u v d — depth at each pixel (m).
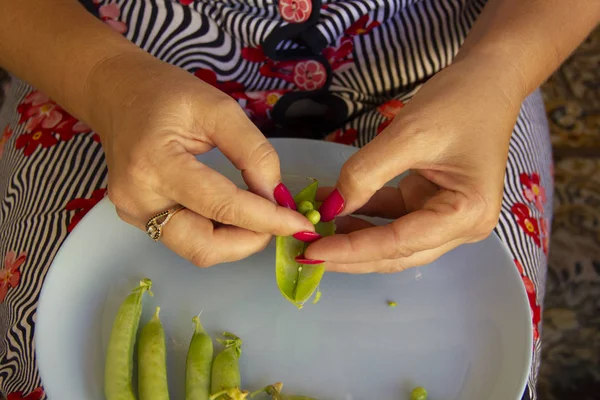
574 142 0.90
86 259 0.41
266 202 0.36
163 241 0.39
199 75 0.49
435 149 0.37
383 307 0.41
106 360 0.38
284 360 0.40
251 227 0.37
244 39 0.47
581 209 0.84
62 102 0.43
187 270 0.42
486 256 0.41
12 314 0.43
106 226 0.42
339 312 0.41
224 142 0.37
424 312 0.41
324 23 0.46
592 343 0.74
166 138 0.36
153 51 0.48
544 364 0.73
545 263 0.52
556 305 0.77
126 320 0.39
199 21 0.47
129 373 0.37
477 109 0.38
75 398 0.37
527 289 0.45
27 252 0.45
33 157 0.48
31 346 0.42
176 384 0.39
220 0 0.46
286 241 0.40
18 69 0.44
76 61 0.41
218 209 0.36
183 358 0.39
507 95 0.40
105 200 0.42
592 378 0.72
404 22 0.49
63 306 0.40
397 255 0.38
